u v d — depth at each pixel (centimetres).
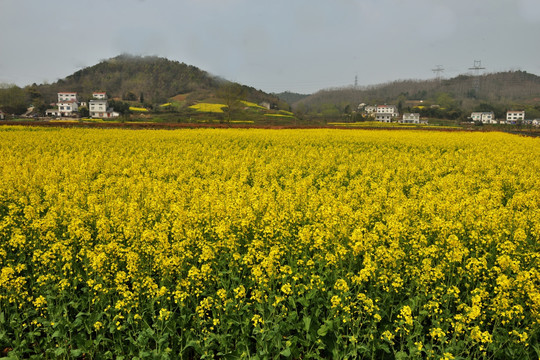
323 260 894
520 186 1845
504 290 762
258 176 2034
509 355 680
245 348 713
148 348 710
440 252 955
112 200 1445
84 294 836
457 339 737
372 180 2055
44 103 18650
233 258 891
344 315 718
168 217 1177
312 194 1530
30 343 762
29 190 1582
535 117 19050
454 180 1933
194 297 822
